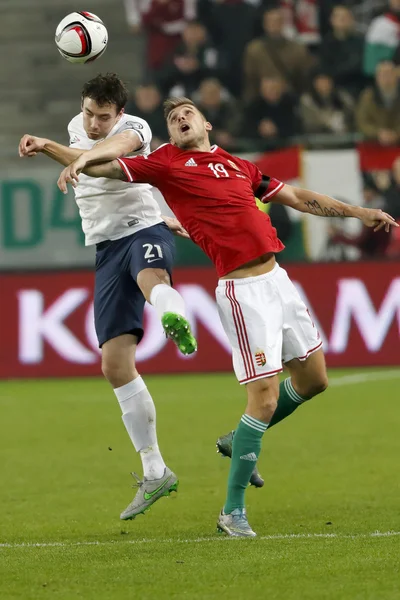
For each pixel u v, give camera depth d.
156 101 55.84
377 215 21.61
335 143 53.47
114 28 67.06
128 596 14.88
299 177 52.50
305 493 24.84
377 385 45.75
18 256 51.94
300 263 51.69
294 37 61.50
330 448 31.61
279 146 53.03
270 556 17.36
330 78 59.00
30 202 51.72
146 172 20.23
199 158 20.39
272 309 20.08
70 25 22.28
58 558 17.77
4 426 37.56
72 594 15.10
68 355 51.41
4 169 62.38
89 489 26.25
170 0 61.88
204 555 17.62
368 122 55.53
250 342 19.89
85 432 36.03
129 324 22.34
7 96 66.50
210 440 33.56
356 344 51.38
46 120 66.00
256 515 22.27
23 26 67.56
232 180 20.38
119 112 21.88
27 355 51.47
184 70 59.31
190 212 20.31
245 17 60.38
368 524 20.62
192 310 51.53
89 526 21.56
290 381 21.62
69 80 66.56
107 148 19.98
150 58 62.69
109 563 17.19
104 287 22.53
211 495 25.06
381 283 51.47
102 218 22.56
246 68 57.91
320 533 19.77
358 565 16.50
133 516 21.50
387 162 52.38
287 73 57.78
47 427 37.22
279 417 22.00
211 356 51.56
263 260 20.23
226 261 20.11
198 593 14.96
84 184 22.62
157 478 21.64
